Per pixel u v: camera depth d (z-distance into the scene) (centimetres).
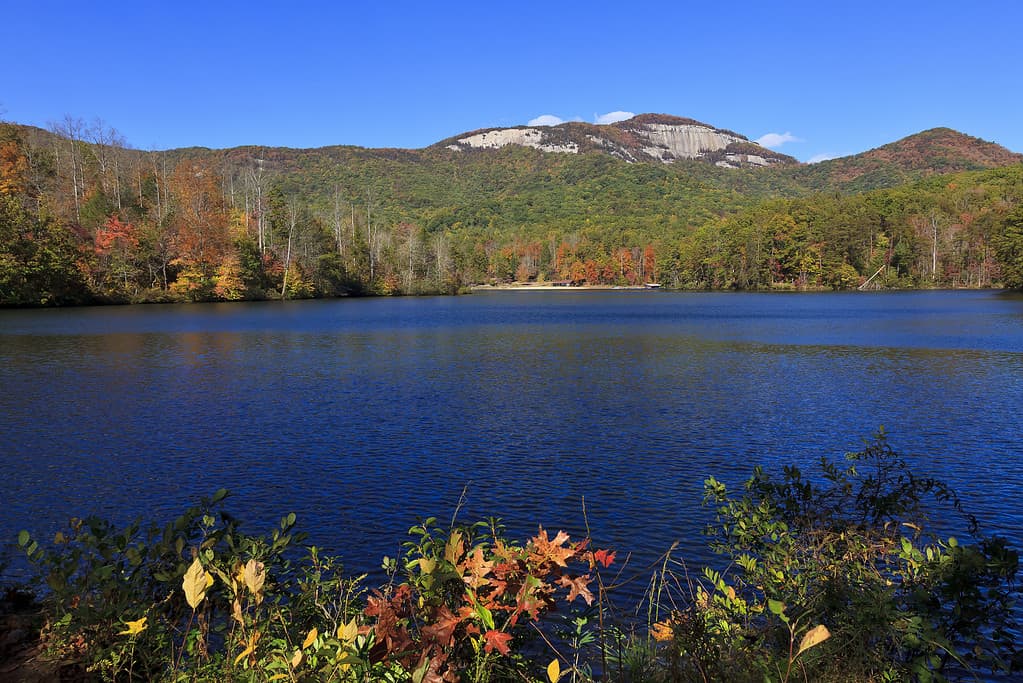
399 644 298
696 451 1422
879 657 380
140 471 1264
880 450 620
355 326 4928
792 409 1862
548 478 1229
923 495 1115
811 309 7069
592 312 6944
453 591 343
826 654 372
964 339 3750
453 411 1834
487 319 5812
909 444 1475
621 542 932
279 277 9675
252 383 2302
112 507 1074
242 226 9681
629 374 2534
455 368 2700
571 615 647
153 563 441
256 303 8450
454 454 1392
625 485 1191
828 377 2445
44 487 1167
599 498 1122
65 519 1017
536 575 331
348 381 2355
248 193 10300
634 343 3697
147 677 381
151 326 4656
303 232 10119
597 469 1288
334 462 1328
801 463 1333
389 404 1933
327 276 10531
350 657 288
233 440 1502
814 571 454
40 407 1869
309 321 5416
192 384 2273
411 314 6544
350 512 1052
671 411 1839
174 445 1457
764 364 2798
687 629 369
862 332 4266
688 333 4328
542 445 1465
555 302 9612
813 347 3434
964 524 996
